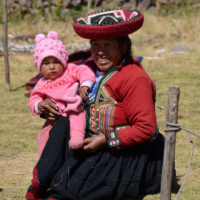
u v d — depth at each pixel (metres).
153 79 14.09
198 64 16.83
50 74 5.42
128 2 26.69
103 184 5.16
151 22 23.92
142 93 5.02
